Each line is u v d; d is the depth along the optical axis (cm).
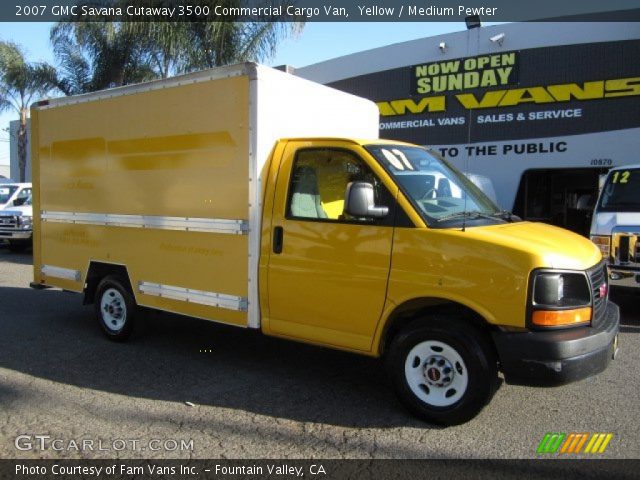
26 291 1008
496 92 1456
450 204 481
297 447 407
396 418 455
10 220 1552
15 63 1925
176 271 590
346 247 470
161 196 599
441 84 1531
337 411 470
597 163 1353
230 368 579
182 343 667
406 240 443
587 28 1336
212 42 1463
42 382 538
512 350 404
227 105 532
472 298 416
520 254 405
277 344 663
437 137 1551
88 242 689
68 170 710
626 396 500
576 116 1367
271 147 525
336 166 489
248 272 526
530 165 1431
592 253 457
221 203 544
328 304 480
